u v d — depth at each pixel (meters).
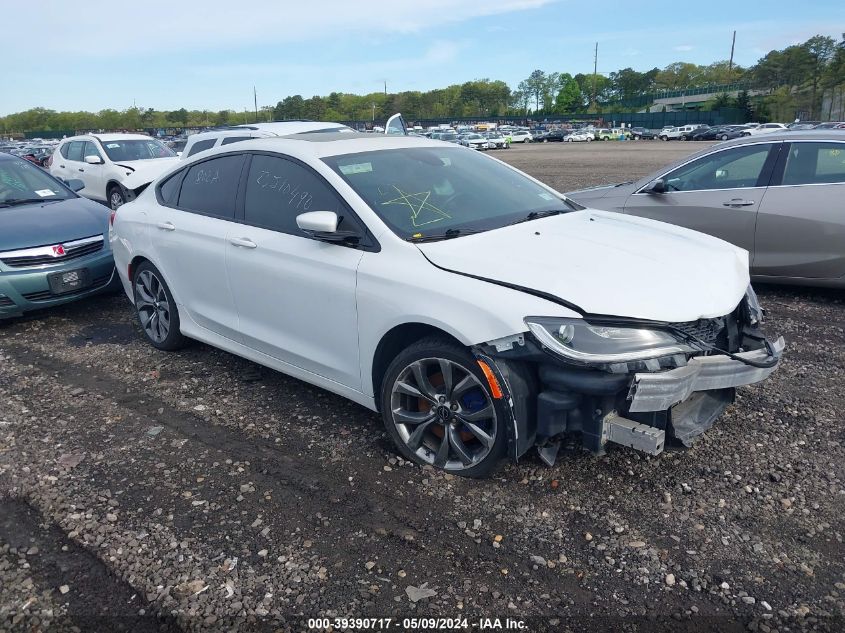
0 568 2.84
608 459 3.51
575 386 2.91
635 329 2.92
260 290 4.19
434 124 112.38
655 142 61.16
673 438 3.13
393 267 3.43
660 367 2.90
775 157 6.26
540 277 3.09
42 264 6.19
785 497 3.16
